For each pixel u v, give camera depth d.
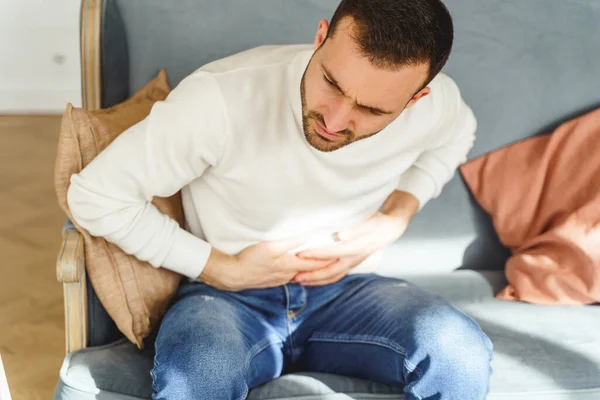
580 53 1.90
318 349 1.58
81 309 1.50
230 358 1.35
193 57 1.76
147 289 1.52
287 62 1.50
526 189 1.84
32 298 2.15
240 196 1.50
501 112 1.88
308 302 1.60
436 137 1.69
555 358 1.56
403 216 1.67
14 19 3.03
